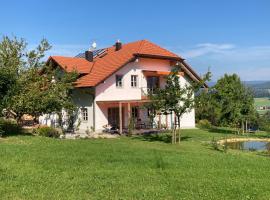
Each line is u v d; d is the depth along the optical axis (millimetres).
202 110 47375
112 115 38719
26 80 26766
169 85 28891
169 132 38344
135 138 32562
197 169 15594
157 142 29562
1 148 18812
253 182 13242
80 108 39344
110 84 38469
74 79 31109
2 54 26328
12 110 26797
